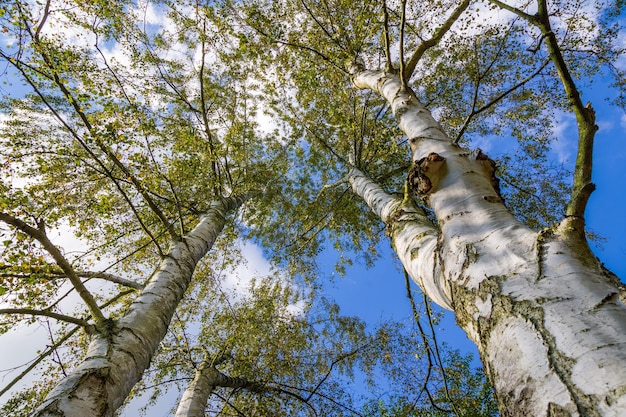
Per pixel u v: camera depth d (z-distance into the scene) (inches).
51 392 97.7
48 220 177.5
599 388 40.8
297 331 291.6
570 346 46.6
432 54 297.0
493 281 62.4
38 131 220.1
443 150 106.6
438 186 94.8
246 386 257.8
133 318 130.5
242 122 355.3
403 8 150.1
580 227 61.0
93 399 98.0
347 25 261.7
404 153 327.9
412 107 149.1
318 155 379.2
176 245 185.5
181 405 205.2
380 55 280.5
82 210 197.5
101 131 151.6
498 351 55.4
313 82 247.0
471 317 64.4
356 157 276.1
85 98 150.1
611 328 46.5
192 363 235.8
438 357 199.5
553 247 60.1
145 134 182.2
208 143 253.0
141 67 271.0
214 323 289.4
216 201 277.3
